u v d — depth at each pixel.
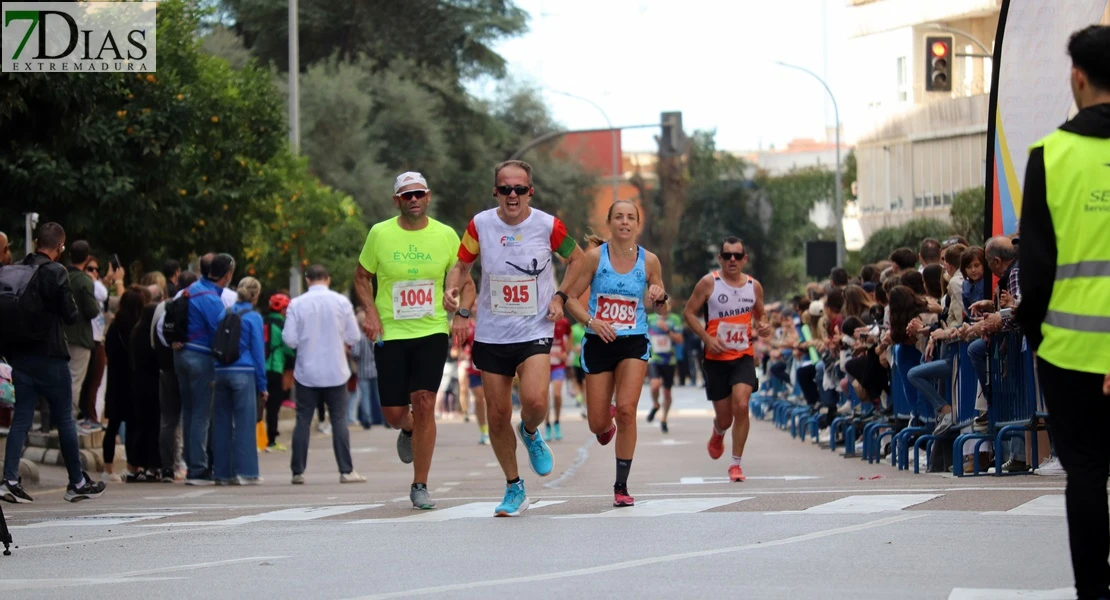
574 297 16.94
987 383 20.50
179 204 36.53
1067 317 9.52
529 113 96.44
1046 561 11.59
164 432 25.62
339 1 81.75
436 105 82.50
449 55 85.50
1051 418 9.67
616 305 16.95
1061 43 21.39
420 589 10.91
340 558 12.88
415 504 17.66
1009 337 19.78
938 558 11.87
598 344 17.11
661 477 23.95
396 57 82.56
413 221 17.73
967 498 16.28
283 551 13.52
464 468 28.72
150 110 34.69
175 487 24.38
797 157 191.00
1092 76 9.65
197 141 39.03
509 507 16.23
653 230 144.75
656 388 42.06
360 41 83.38
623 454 17.03
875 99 100.94
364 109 75.44
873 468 24.39
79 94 32.12
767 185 144.75
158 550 13.96
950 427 21.64
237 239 40.34
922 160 95.94
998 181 21.66
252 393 24.94
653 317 43.12
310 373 25.05
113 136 33.44
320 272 25.52
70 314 20.70
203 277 25.19
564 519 15.73
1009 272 19.64
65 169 32.72
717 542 13.26
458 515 16.62
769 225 143.88
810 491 18.33
